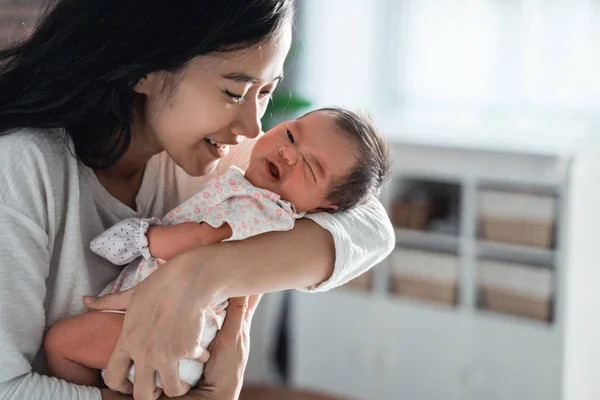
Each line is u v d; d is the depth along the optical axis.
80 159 1.15
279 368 3.41
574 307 2.74
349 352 3.12
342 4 3.59
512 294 2.83
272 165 1.20
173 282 1.04
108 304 1.10
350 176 1.18
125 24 1.04
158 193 1.29
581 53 3.20
